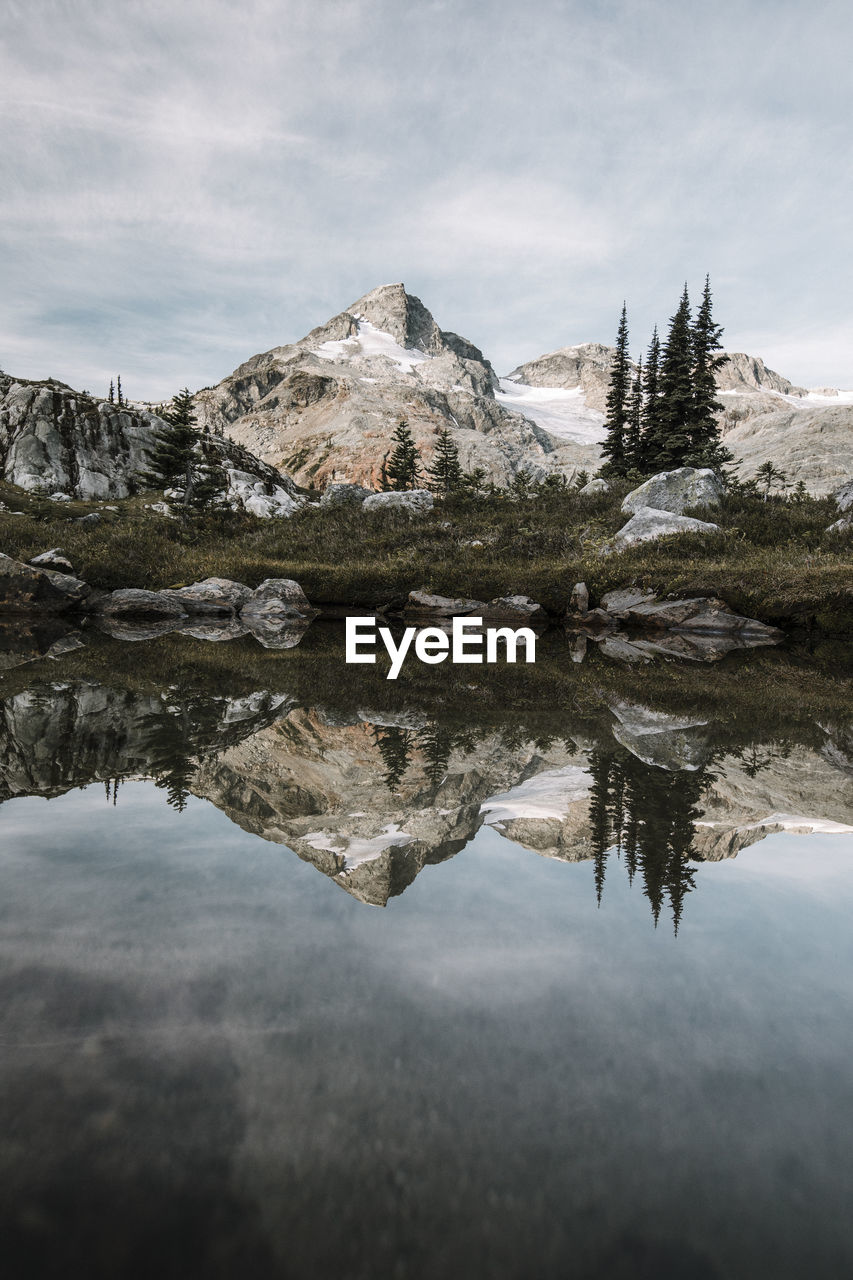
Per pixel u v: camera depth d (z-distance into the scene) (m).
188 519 38.12
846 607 14.92
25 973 1.53
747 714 6.12
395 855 2.43
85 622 16.48
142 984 1.50
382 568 21.64
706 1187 1.02
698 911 2.00
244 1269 0.88
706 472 24.34
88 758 3.97
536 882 2.21
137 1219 0.96
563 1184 1.01
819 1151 1.09
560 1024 1.40
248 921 1.85
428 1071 1.23
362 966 1.61
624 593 17.94
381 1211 0.97
